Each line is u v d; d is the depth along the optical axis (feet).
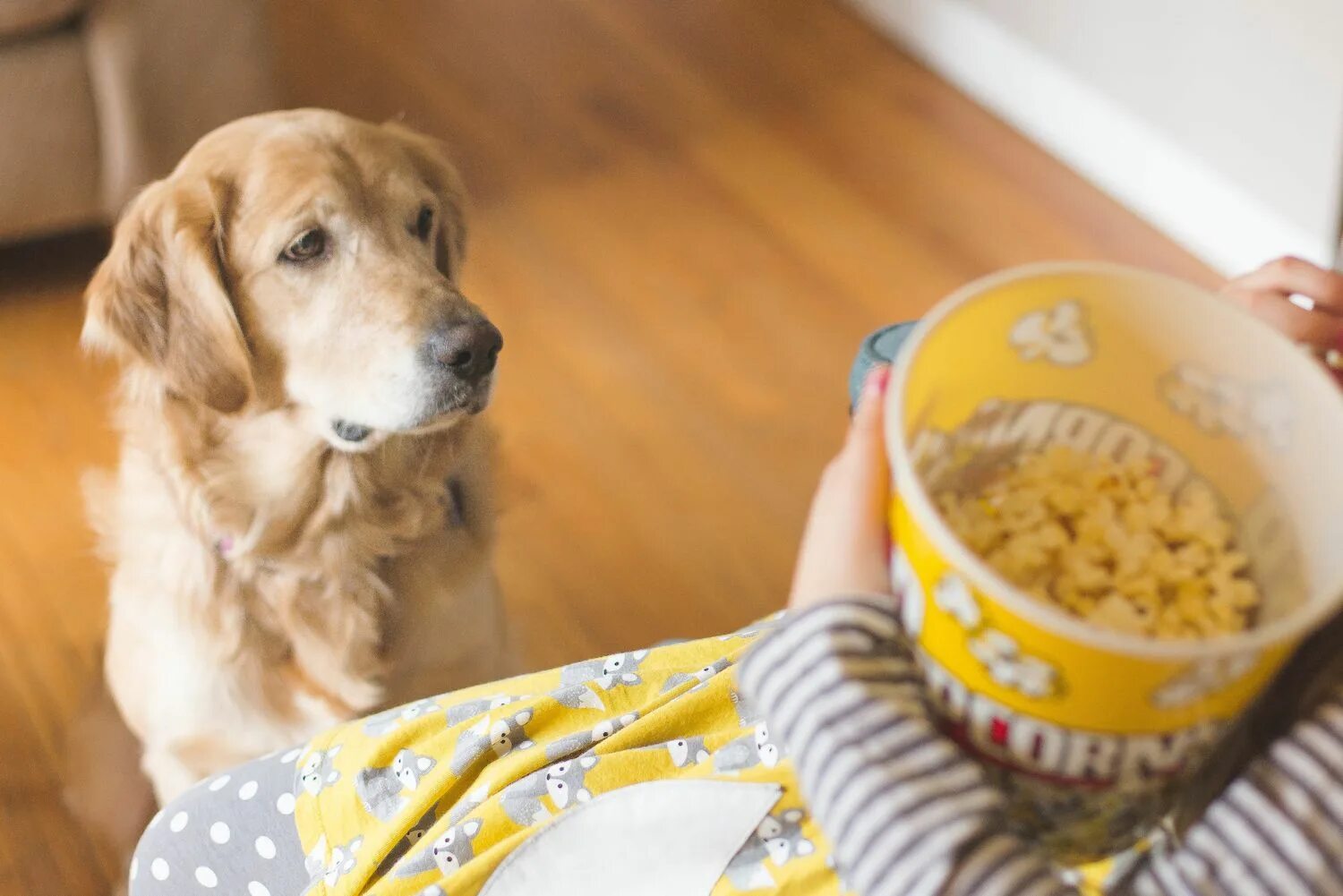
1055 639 1.32
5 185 6.64
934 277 7.64
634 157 8.35
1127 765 1.44
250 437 4.38
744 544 6.33
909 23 9.27
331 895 2.51
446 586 4.78
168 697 4.41
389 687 4.67
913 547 1.45
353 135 4.39
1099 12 7.85
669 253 7.71
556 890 2.27
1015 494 1.57
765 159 8.39
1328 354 2.22
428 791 2.57
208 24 6.70
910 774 1.49
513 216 7.86
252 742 4.55
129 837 5.10
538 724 2.68
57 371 6.79
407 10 9.36
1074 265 1.54
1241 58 7.13
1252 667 1.33
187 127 6.89
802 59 9.23
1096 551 1.51
